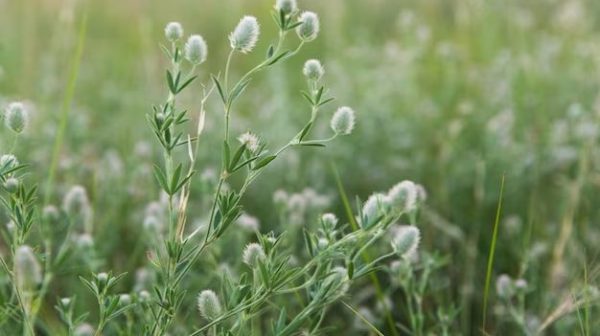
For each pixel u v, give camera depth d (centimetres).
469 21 183
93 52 202
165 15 218
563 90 154
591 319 84
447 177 119
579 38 182
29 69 154
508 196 113
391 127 139
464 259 100
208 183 91
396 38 212
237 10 201
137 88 161
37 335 86
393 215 65
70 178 104
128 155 124
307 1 192
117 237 100
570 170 120
